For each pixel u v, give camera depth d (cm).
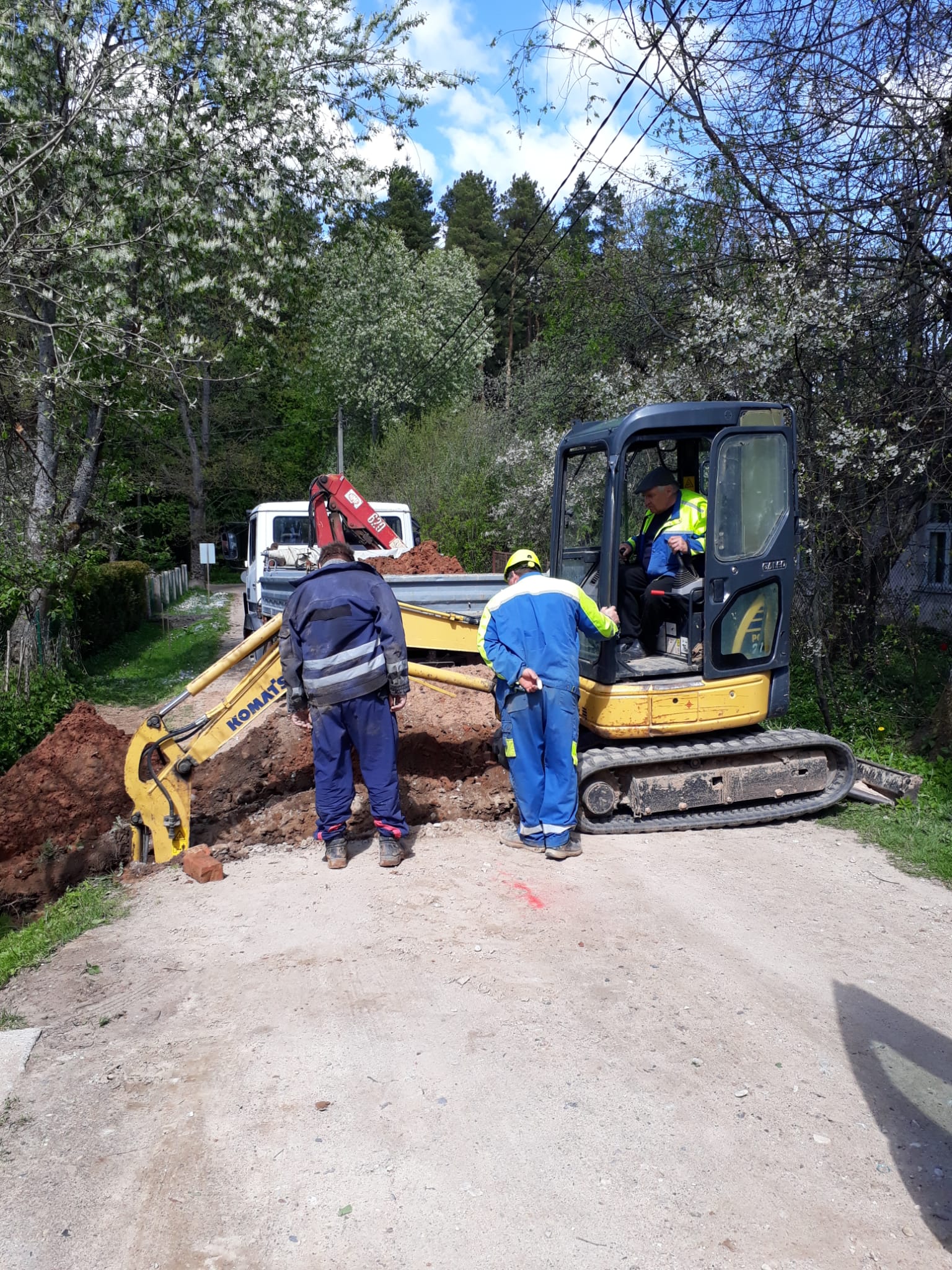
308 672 515
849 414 815
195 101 1105
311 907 477
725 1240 261
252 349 1394
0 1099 321
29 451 1201
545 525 1598
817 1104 322
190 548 3994
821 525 811
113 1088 328
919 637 995
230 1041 356
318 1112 314
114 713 1185
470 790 621
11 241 974
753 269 928
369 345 3256
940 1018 378
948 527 1115
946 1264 255
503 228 4788
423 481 2159
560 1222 267
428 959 419
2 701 1010
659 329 1220
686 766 604
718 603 589
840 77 820
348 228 1388
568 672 536
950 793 669
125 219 1040
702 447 648
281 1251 256
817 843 588
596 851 563
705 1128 308
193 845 568
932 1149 301
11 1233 262
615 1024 368
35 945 441
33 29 1035
